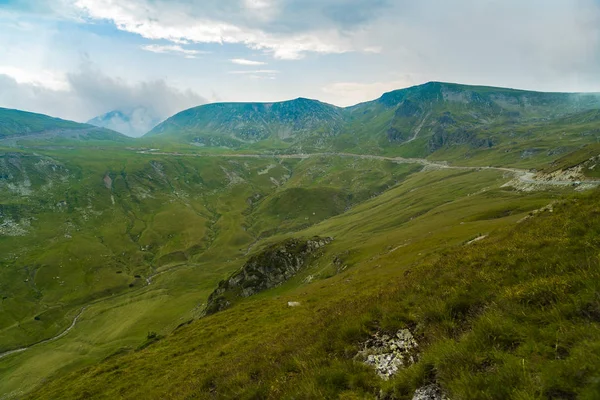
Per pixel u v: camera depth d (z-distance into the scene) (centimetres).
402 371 961
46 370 11719
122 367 4044
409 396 888
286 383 1181
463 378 788
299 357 1330
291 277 12912
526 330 877
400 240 10106
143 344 6334
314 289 6694
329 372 1084
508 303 1025
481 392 733
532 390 688
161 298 17762
